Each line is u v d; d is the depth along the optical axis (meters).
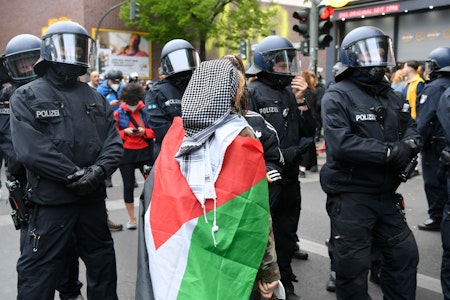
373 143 3.14
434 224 5.98
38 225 3.07
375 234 3.36
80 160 3.16
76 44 3.12
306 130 4.30
